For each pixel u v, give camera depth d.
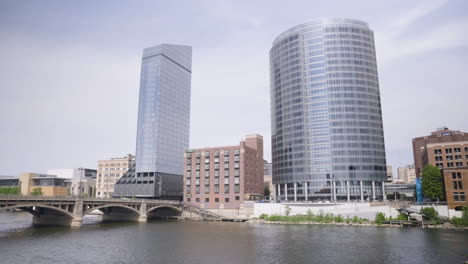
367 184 180.00
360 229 108.06
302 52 198.38
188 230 109.00
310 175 184.00
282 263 61.53
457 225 109.12
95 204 124.06
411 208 122.00
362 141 182.38
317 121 187.62
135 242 83.88
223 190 163.38
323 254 68.75
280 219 134.88
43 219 122.38
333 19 195.50
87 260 63.47
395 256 66.31
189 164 175.00
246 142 180.38
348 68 189.25
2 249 72.31
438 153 165.12
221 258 65.56
